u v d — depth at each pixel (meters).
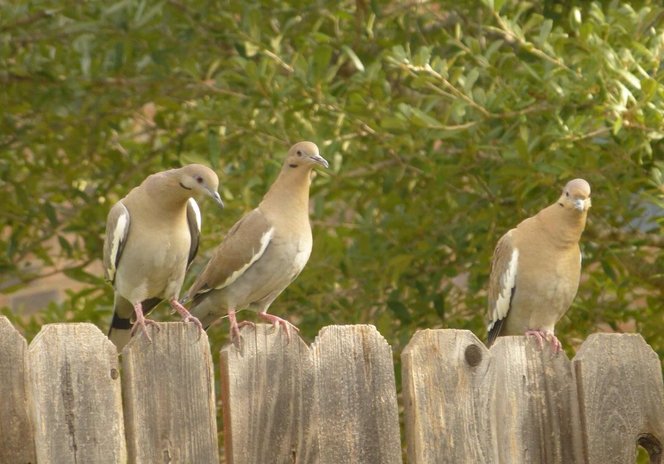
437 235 12.73
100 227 13.90
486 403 6.52
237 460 6.02
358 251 13.17
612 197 11.38
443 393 6.44
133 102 13.84
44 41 13.55
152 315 13.59
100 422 5.68
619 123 9.91
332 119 12.48
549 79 10.80
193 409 5.93
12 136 14.05
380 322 12.59
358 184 13.19
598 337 6.80
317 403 6.19
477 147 11.36
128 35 12.91
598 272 12.69
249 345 6.13
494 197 12.25
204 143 13.46
